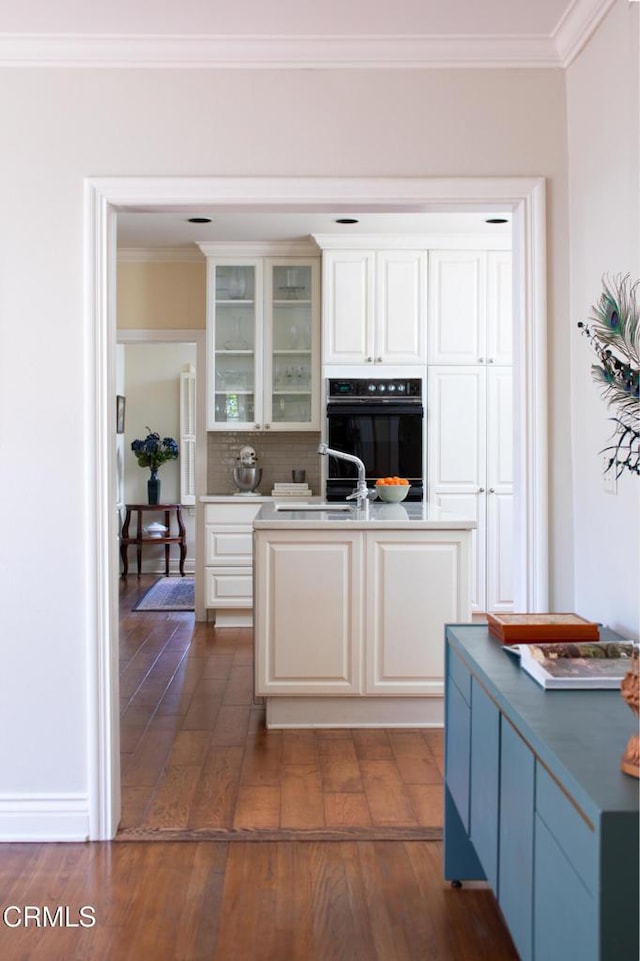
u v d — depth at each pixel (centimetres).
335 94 307
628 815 131
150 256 684
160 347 921
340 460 634
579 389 300
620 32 255
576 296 302
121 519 913
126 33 297
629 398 251
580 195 296
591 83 282
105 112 305
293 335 669
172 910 256
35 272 303
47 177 304
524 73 308
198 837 304
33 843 303
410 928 246
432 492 644
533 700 192
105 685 305
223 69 306
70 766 307
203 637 624
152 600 762
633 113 246
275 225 601
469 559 413
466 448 644
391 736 409
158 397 923
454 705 260
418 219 584
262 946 237
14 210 303
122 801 335
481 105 307
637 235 245
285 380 671
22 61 302
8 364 304
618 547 265
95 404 303
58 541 305
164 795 341
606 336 266
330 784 351
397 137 307
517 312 315
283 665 412
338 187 307
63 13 284
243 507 661
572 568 309
